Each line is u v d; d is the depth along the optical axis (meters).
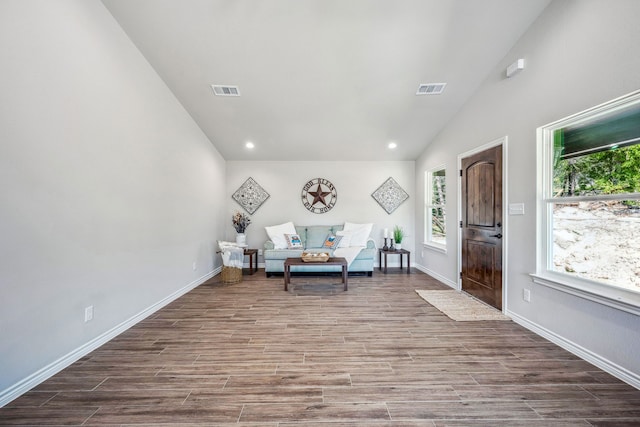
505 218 2.91
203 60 3.04
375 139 4.76
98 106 2.32
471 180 3.59
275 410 1.57
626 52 1.79
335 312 3.10
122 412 1.55
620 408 1.56
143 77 2.94
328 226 5.44
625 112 1.87
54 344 1.91
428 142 4.87
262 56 3.00
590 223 2.11
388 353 2.19
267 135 4.60
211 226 4.77
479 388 1.75
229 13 2.54
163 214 3.30
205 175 4.52
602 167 2.02
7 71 1.62
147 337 2.48
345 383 1.81
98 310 2.31
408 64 3.10
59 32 1.96
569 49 2.19
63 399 1.65
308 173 5.61
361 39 2.80
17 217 1.68
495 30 2.67
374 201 5.64
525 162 2.65
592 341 2.01
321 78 3.32
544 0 2.37
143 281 2.92
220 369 1.98
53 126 1.91
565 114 2.22
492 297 3.18
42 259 1.83
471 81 3.35
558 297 2.29
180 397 1.68
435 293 3.77
